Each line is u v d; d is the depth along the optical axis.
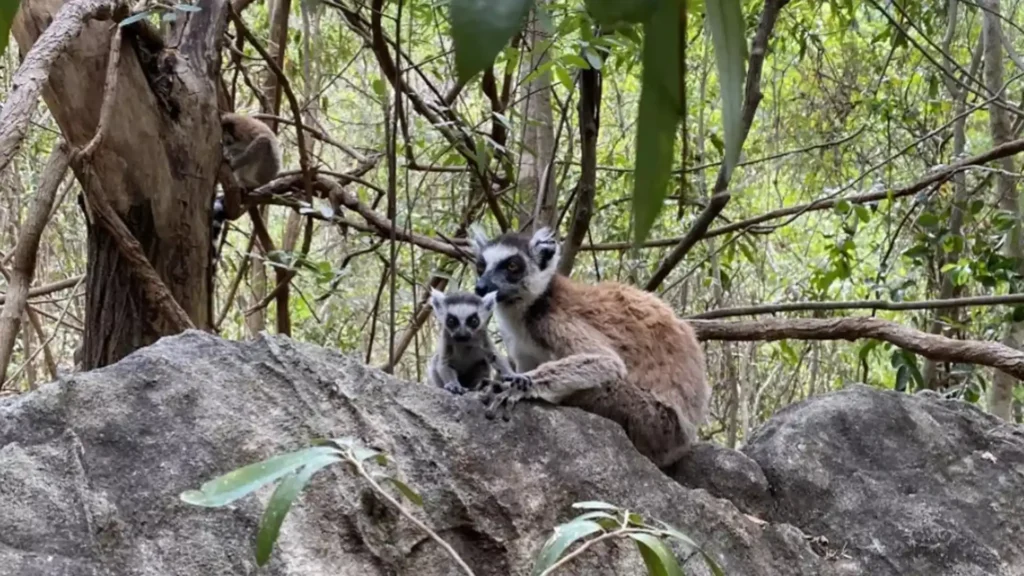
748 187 10.93
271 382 3.40
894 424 4.68
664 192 0.85
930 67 9.59
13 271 3.64
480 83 7.59
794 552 4.00
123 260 4.86
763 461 4.53
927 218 7.73
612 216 8.97
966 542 4.22
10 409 3.06
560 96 9.29
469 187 8.38
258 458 3.17
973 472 4.55
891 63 10.66
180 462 3.06
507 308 5.05
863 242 10.98
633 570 3.56
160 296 4.37
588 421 3.94
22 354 9.23
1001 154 7.23
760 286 11.45
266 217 9.16
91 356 4.94
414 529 3.32
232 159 7.65
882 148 10.41
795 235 11.07
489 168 7.48
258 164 7.78
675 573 2.08
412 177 9.63
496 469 3.57
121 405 3.15
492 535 3.46
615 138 9.45
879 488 4.41
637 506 3.76
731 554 3.86
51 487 2.84
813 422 4.65
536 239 5.14
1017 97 11.09
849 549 4.19
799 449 4.52
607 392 4.45
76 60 4.39
